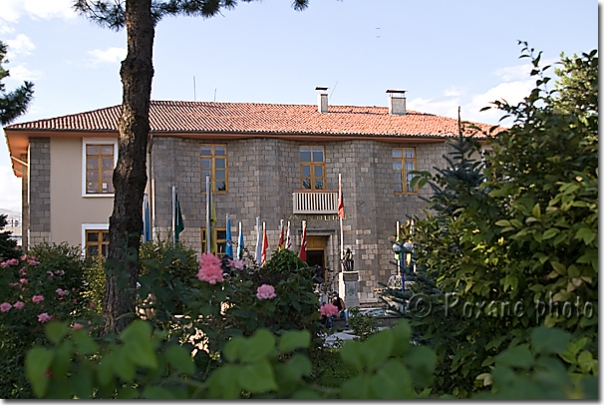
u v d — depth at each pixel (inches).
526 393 62.5
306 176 994.1
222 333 167.0
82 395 74.7
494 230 134.5
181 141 932.6
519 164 140.2
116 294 206.8
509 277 131.0
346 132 992.2
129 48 251.4
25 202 1051.9
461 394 152.5
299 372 75.0
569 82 172.1
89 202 889.5
